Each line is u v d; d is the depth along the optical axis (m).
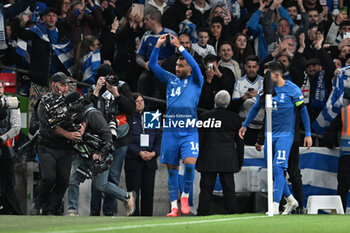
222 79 31.34
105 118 25.98
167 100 26.39
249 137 31.09
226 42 32.88
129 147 28.27
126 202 26.09
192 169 25.70
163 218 20.66
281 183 24.39
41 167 25.39
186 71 26.20
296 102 24.83
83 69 31.88
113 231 14.06
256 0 37.84
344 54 36.09
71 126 24.83
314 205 26.78
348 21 38.25
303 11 37.50
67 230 14.45
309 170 31.38
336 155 31.42
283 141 24.59
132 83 32.88
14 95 30.08
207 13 36.62
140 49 32.47
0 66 30.42
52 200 25.92
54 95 25.22
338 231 15.21
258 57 32.84
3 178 28.12
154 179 29.05
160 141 29.03
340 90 32.53
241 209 30.59
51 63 31.88
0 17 30.98
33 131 26.41
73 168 25.55
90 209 29.03
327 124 32.75
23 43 31.52
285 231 15.07
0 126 27.30
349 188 30.22
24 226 16.23
